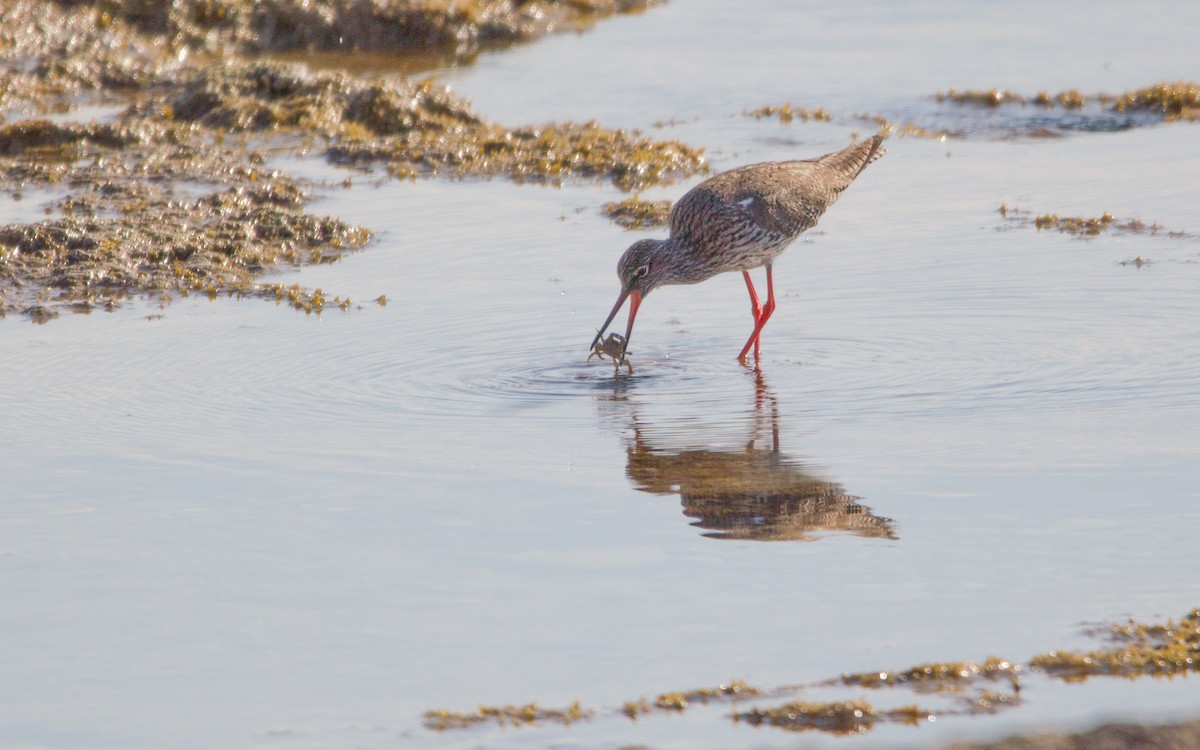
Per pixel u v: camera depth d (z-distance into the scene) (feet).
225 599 30.89
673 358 50.80
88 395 45.96
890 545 33.19
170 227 67.26
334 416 43.98
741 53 109.91
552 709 26.11
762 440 41.37
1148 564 31.53
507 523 35.09
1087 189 72.38
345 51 115.03
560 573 32.01
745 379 47.85
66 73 100.17
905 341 50.85
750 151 82.89
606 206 71.26
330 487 37.63
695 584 31.32
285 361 49.83
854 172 59.57
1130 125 86.28
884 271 59.93
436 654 28.30
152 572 32.30
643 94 98.32
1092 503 35.19
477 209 72.08
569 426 43.09
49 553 33.40
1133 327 50.60
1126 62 101.76
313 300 57.57
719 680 27.02
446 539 34.06
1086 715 25.11
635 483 37.91
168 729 25.77
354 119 89.56
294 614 30.12
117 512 35.94
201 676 27.66
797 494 36.76
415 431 42.60
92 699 26.89
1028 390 44.68
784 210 55.16
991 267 59.36
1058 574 31.22
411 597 30.86
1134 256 59.93
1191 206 68.08
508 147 83.30
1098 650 27.66
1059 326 51.21
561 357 50.60
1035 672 26.91
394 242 66.44
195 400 45.47
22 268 62.03
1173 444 39.22
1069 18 117.39
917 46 110.01
